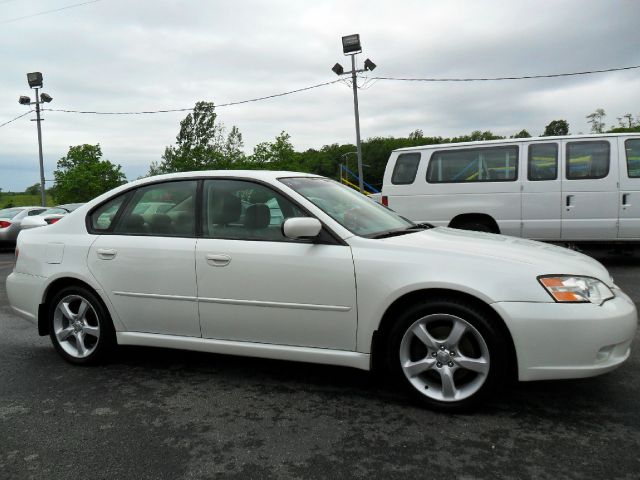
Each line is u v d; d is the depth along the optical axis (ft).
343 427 9.87
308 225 10.68
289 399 11.31
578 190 26.63
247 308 11.67
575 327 9.48
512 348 9.93
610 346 9.71
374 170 311.27
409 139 320.50
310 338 11.28
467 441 9.18
